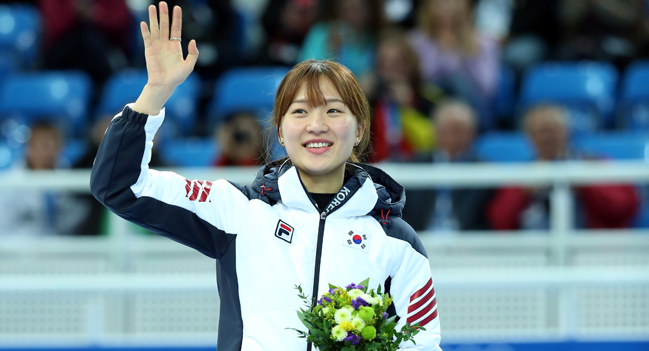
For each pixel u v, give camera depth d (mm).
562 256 16125
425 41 24047
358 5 23750
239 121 18312
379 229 7695
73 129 24203
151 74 7125
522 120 23844
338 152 7473
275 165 8156
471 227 16938
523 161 19797
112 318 16188
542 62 25953
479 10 31000
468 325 16344
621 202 17000
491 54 24422
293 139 7484
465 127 18406
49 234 16859
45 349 15148
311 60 7762
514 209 16844
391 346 6797
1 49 26359
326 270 7383
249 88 23359
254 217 7547
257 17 29875
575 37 25859
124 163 7008
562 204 16078
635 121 23484
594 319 16266
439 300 16406
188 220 7367
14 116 24203
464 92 23234
